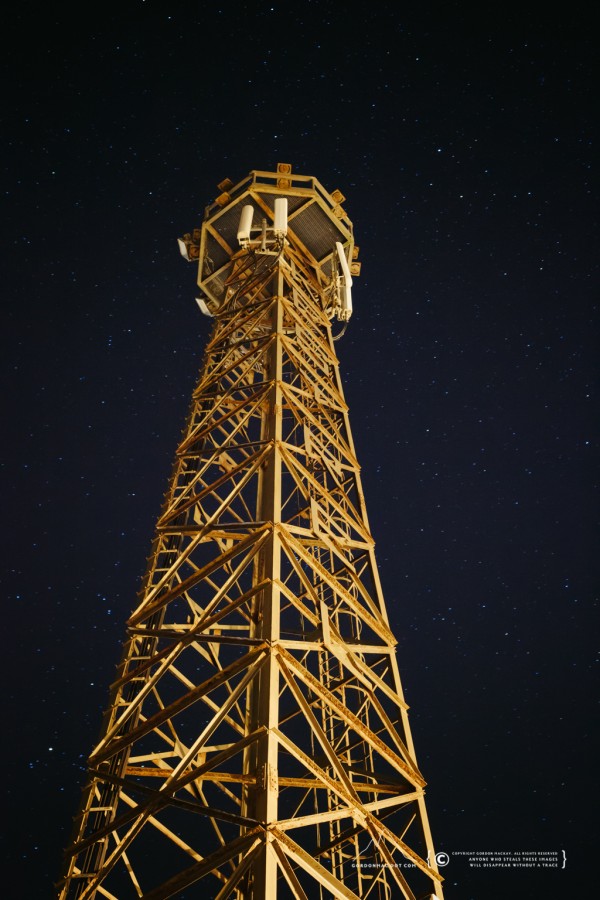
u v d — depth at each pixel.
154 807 10.16
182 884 8.86
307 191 26.33
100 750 11.77
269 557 12.52
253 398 17.78
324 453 18.53
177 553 15.38
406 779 12.73
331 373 22.23
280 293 21.67
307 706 10.77
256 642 11.27
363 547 16.58
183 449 18.31
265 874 8.42
